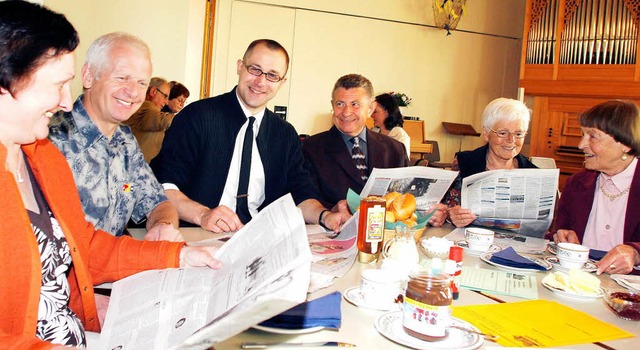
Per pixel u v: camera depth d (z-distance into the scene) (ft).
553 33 22.58
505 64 28.91
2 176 3.18
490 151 8.55
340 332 3.48
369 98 9.05
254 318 2.54
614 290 4.74
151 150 13.75
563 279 4.72
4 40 2.95
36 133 3.32
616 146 6.97
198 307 3.42
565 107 22.67
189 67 20.36
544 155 23.25
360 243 5.15
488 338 3.50
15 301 3.22
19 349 2.69
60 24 3.16
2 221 3.15
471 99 28.37
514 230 7.20
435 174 6.57
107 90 5.51
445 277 3.46
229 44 23.21
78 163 5.52
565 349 3.44
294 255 3.04
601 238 7.29
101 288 4.67
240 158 7.72
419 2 26.45
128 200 6.18
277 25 23.97
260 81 7.47
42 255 3.69
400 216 5.62
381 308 3.91
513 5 28.66
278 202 4.35
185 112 7.68
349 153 9.02
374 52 25.93
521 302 4.33
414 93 27.07
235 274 3.60
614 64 21.27
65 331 3.70
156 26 14.56
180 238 5.18
